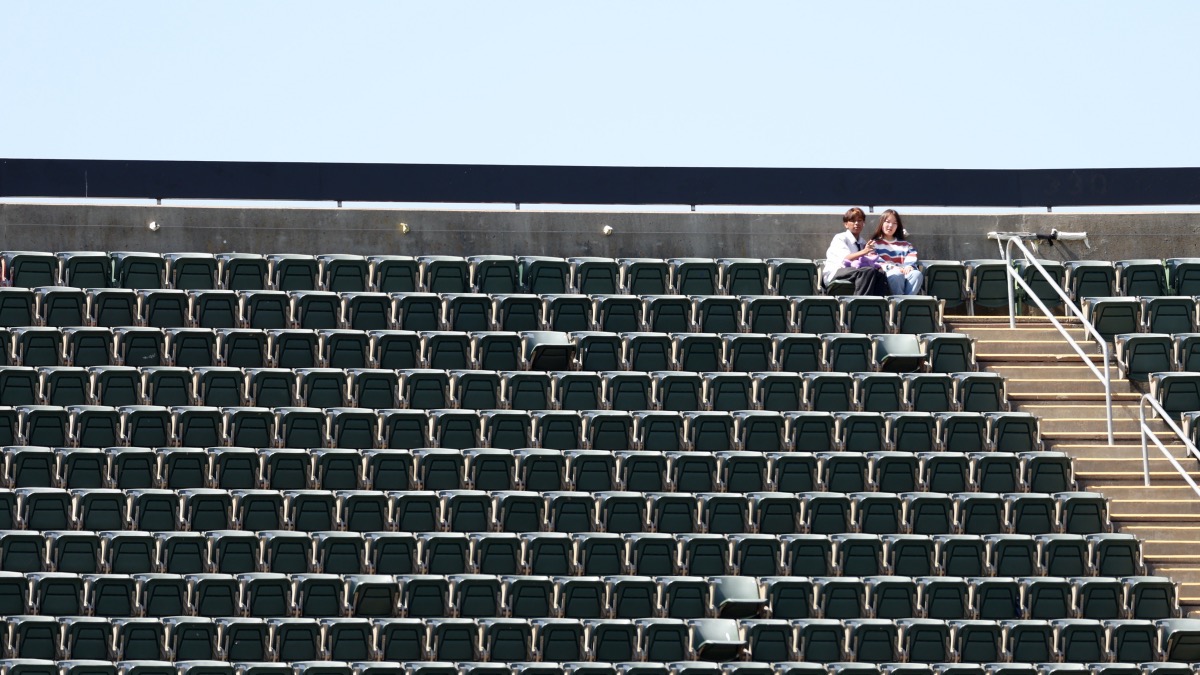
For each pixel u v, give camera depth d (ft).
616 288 288.30
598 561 232.32
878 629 221.46
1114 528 248.73
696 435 252.62
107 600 216.74
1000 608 230.27
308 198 301.43
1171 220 313.53
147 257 278.46
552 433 251.80
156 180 298.35
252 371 253.65
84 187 296.30
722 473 246.06
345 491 236.02
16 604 214.28
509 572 230.68
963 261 304.30
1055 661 223.71
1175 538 247.29
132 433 242.78
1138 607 232.53
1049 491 251.60
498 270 287.28
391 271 284.82
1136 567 239.09
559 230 302.66
